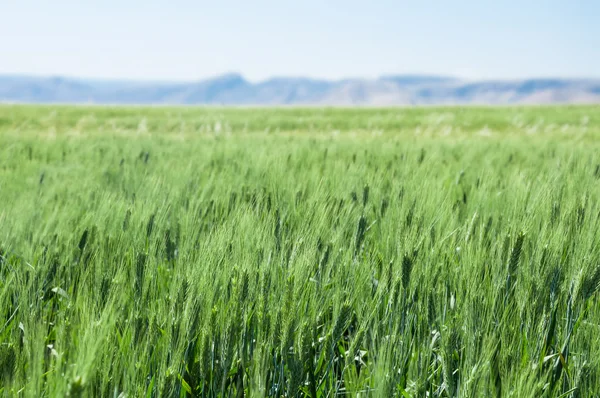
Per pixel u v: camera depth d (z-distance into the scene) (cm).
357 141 1197
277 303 215
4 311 229
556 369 208
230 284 226
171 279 268
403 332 216
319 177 508
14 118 2544
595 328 208
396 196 381
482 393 172
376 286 252
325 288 246
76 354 162
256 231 275
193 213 354
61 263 296
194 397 196
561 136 1703
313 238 276
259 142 1135
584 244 259
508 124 2473
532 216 313
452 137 1720
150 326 195
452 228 315
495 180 491
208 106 4344
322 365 217
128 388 174
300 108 3991
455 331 211
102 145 1058
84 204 438
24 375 179
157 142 1156
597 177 489
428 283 239
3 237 328
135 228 320
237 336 201
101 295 227
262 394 175
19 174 651
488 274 243
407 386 196
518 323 215
